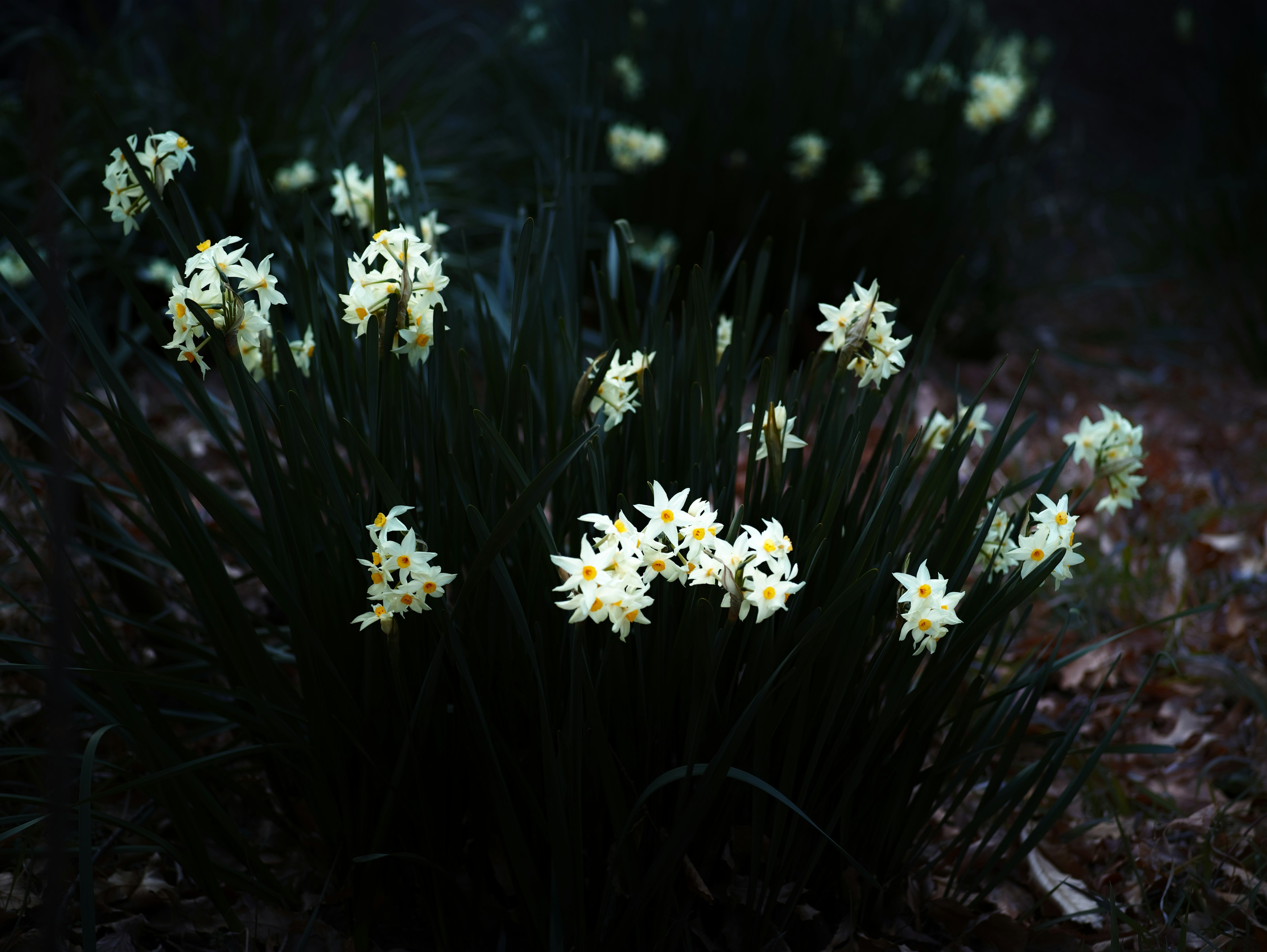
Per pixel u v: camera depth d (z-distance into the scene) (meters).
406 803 1.17
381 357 1.13
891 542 1.17
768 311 2.93
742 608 1.05
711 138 2.83
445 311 1.15
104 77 2.60
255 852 1.22
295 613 1.12
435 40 3.30
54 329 0.96
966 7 3.27
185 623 1.40
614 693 1.13
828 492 1.17
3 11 2.60
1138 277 3.62
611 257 1.42
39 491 1.56
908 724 1.20
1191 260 3.69
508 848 1.14
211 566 1.16
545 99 3.25
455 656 1.09
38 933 1.18
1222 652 1.73
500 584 1.08
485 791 1.18
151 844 1.22
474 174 2.93
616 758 1.15
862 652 1.17
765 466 1.21
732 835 1.22
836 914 1.25
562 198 1.35
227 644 1.19
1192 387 3.05
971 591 1.19
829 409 1.20
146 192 1.13
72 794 1.20
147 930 1.22
